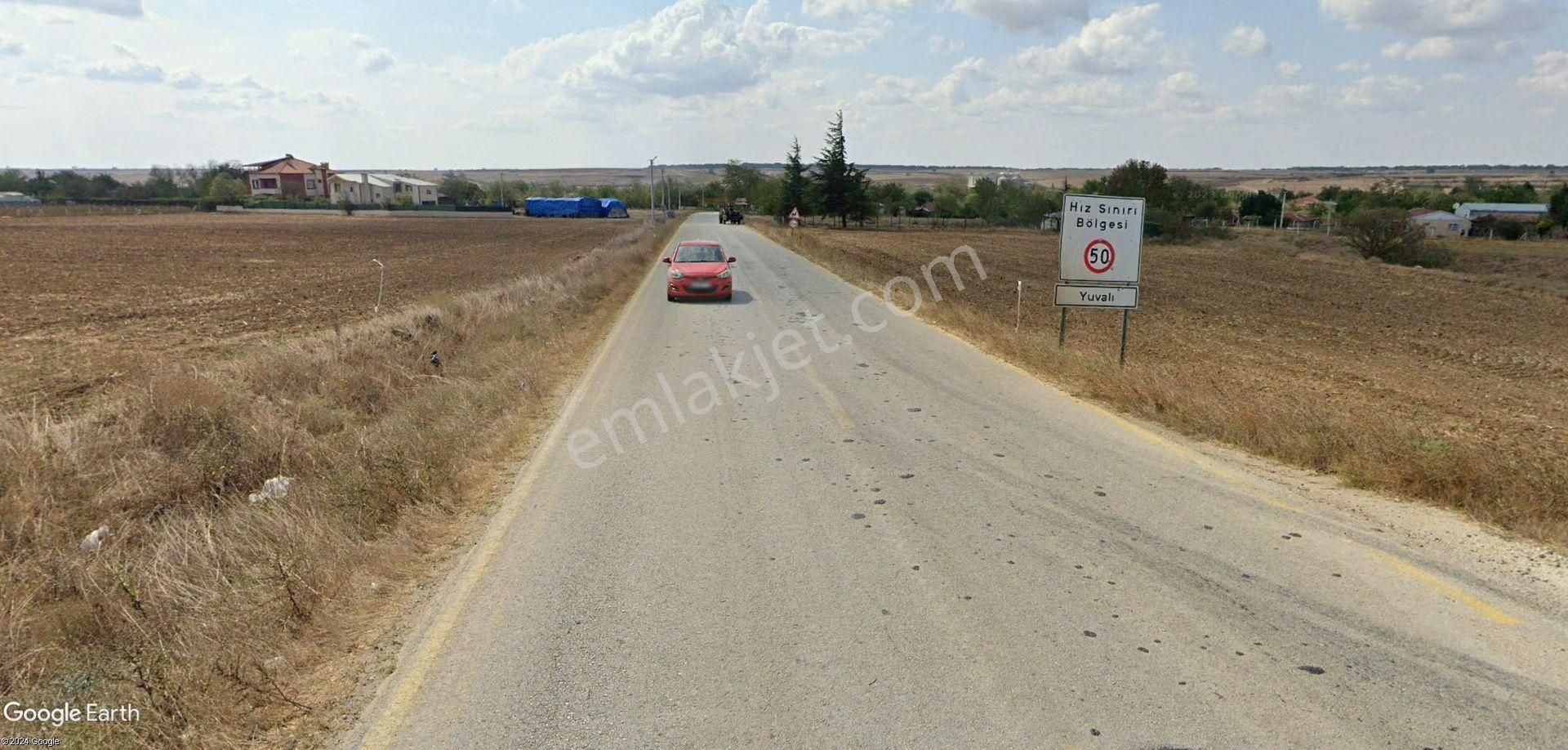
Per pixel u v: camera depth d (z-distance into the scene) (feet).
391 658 13.85
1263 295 102.78
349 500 19.77
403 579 16.84
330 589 15.71
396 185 464.65
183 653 13.39
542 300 56.29
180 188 424.05
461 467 23.24
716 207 565.12
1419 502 19.88
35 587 16.71
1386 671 12.75
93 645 14.65
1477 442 28.35
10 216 254.06
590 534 19.08
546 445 26.55
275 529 17.79
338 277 93.97
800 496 21.54
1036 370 37.93
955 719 11.82
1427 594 15.17
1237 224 358.02
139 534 20.17
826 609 15.28
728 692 12.64
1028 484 22.09
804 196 285.23
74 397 33.14
